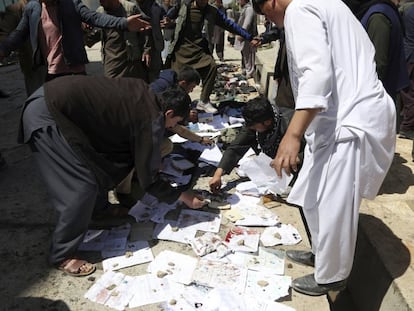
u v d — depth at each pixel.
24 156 4.29
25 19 3.83
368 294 2.54
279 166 1.87
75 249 2.60
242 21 7.54
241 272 2.56
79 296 2.41
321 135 2.04
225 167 3.29
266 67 6.49
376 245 2.51
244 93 6.66
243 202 3.36
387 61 2.85
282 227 3.04
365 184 2.11
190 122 4.54
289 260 2.72
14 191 3.60
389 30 2.79
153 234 2.94
